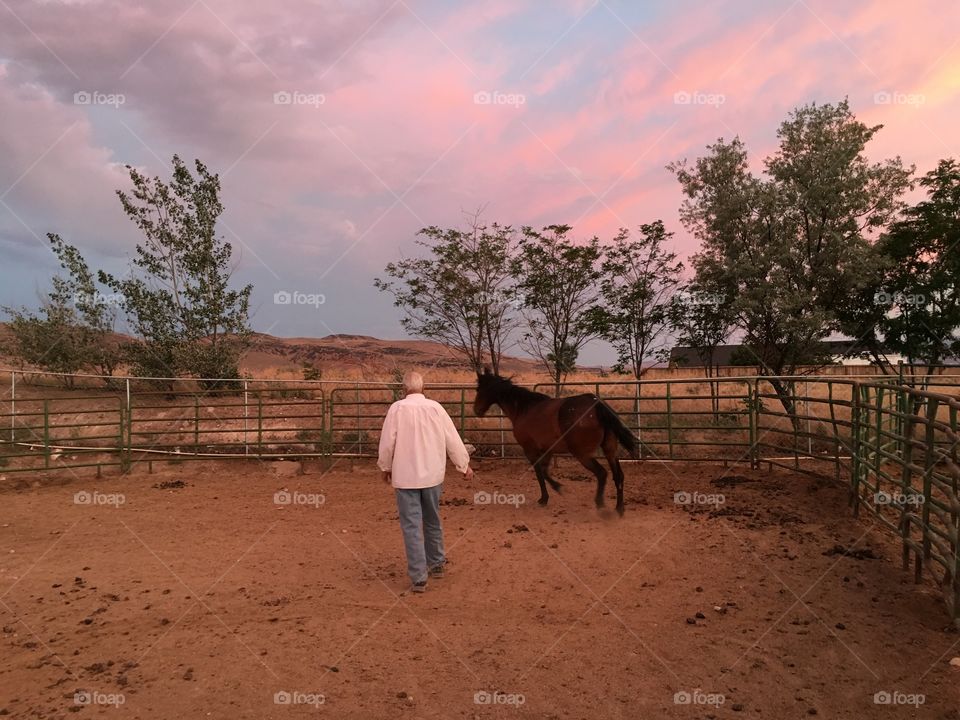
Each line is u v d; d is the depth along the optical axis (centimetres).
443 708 353
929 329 1842
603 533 730
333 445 1299
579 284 1385
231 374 1869
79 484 1098
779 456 1156
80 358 1889
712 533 716
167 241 1855
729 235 1614
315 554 686
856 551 637
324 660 414
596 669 397
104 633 474
